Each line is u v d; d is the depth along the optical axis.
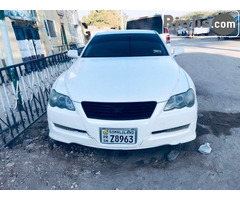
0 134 2.75
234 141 2.40
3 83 2.48
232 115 3.10
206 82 4.98
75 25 16.77
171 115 1.85
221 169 1.96
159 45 3.07
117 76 2.11
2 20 2.78
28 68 3.12
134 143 1.87
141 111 1.81
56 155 2.24
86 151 2.30
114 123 1.80
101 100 1.80
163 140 1.93
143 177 1.90
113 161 2.14
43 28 9.13
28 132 2.76
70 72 2.40
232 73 5.79
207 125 2.79
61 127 2.07
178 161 2.09
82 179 1.90
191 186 1.78
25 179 1.90
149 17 7.57
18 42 7.09
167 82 1.99
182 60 8.60
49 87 3.77
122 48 2.98
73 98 1.90
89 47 3.14
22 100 2.82
